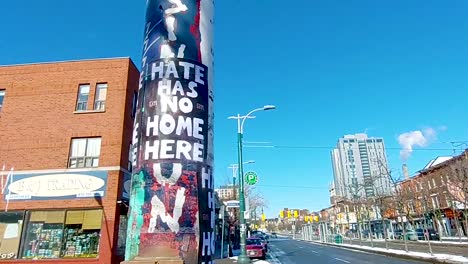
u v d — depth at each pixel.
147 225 9.33
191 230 9.41
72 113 20.69
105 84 21.31
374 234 70.56
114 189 19.09
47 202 19.22
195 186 9.78
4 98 21.31
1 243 18.73
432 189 47.50
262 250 29.17
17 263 18.22
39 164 19.91
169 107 10.16
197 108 10.45
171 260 8.98
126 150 20.41
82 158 20.03
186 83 10.52
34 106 21.02
